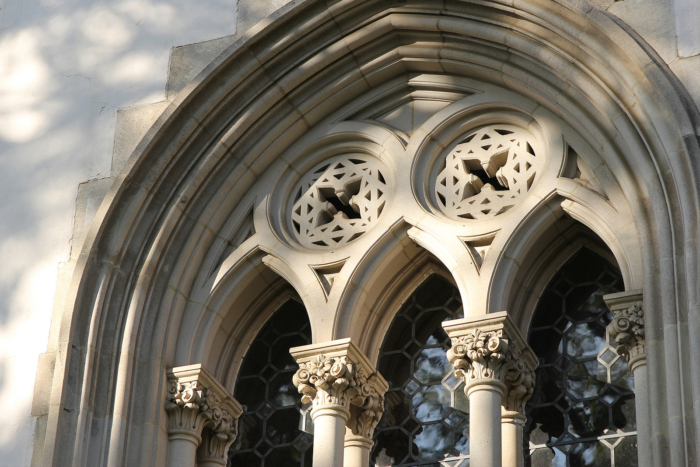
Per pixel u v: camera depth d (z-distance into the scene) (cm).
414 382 1001
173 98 1072
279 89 1045
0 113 1119
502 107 1004
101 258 1004
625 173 890
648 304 823
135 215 1014
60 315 1002
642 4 920
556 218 948
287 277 1002
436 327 1015
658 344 805
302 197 1045
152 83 1085
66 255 1031
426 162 1012
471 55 1008
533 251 965
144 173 1027
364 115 1064
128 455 936
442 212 985
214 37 1085
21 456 945
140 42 1110
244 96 1045
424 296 1028
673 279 811
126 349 971
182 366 983
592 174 943
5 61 1144
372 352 1002
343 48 1038
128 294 996
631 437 909
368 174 1032
